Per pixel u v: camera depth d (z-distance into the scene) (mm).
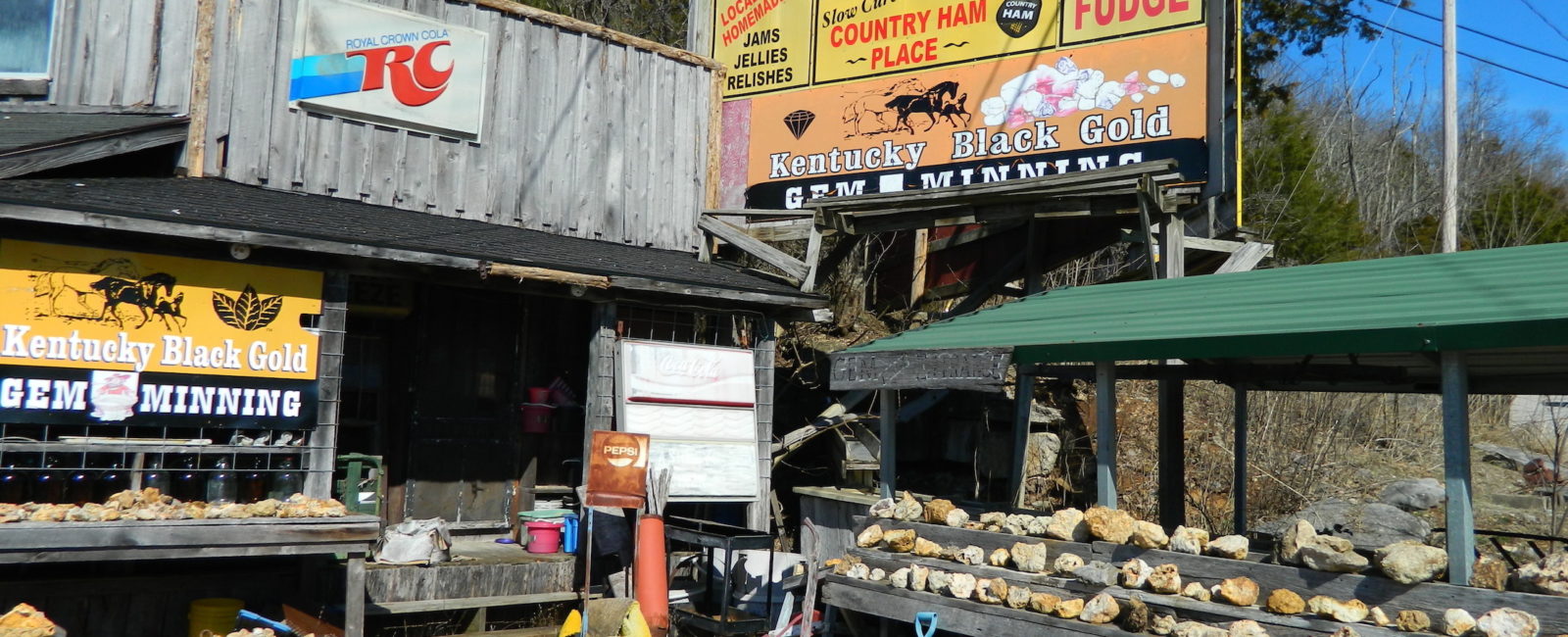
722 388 10164
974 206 10625
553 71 11398
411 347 9773
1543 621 5016
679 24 19719
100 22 9789
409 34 10461
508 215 10961
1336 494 12258
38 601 7371
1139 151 10766
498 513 10148
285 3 9844
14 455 7230
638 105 12000
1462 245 24234
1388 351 5695
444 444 9828
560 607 9047
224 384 7742
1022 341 7270
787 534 12172
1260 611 5824
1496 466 13039
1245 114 19250
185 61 9469
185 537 6566
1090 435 12719
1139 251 11953
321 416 8148
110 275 7355
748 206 12773
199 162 9211
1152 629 6070
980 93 11656
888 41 12203
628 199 11820
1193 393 13734
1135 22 10898
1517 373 7781
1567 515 10672
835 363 8297
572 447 10836
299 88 9828
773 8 12875
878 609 7336
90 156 8406
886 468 8109
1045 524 7062
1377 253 20719
